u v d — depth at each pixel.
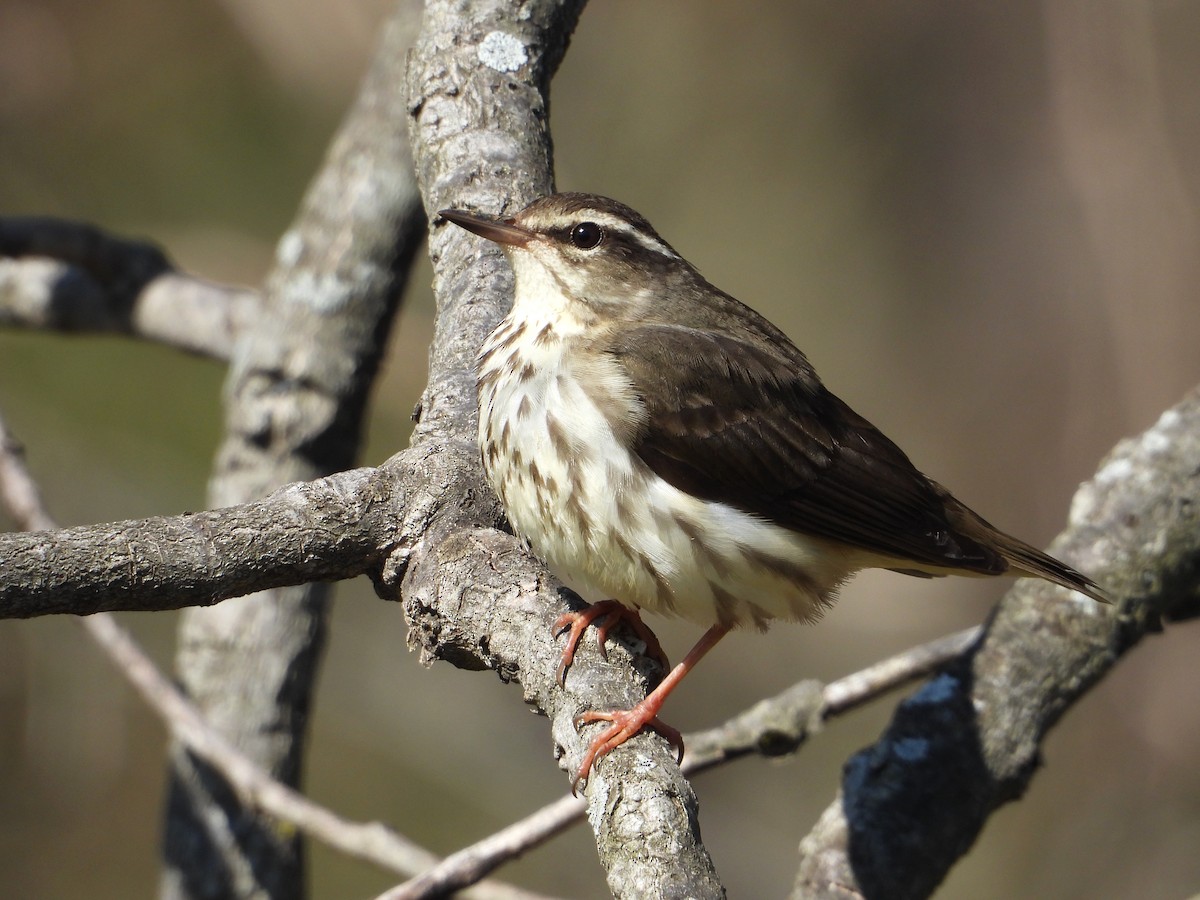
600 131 19.25
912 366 19.98
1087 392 18.27
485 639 5.93
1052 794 16.34
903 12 20.02
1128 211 17.23
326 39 16.64
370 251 10.46
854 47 20.05
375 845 7.95
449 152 7.82
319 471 10.61
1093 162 17.47
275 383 10.49
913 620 18.55
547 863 15.52
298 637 10.41
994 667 7.93
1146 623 8.09
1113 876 15.81
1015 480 19.17
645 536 6.95
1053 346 19.25
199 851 10.12
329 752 15.83
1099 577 8.03
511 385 6.95
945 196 20.16
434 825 15.59
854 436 7.76
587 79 19.16
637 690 5.75
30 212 15.83
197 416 15.65
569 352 7.14
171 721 8.34
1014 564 7.63
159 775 14.71
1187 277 17.02
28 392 15.39
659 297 7.64
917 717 7.81
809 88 19.98
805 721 8.02
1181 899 15.50
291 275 10.59
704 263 19.75
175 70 16.39
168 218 16.23
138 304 11.55
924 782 7.63
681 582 7.03
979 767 7.69
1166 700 16.14
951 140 20.20
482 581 6.01
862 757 7.82
